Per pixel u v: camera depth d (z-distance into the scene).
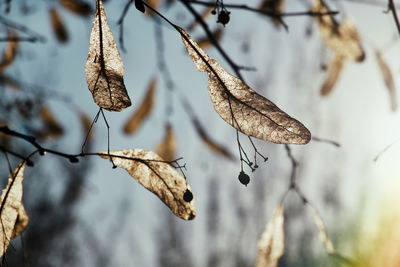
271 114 0.40
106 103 0.40
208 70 0.41
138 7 0.40
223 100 0.41
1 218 0.42
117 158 0.43
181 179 0.43
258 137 0.40
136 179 0.43
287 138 0.39
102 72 0.40
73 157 0.43
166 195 0.43
